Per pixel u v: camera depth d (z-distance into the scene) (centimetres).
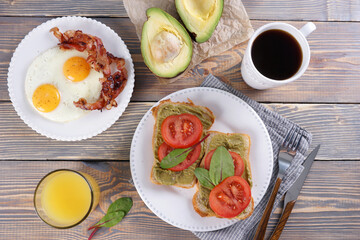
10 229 62
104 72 59
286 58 57
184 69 56
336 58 63
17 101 60
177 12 56
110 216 60
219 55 63
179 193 58
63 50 61
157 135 58
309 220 62
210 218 58
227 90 61
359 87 63
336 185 62
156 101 63
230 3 59
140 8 59
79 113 60
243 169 55
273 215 62
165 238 62
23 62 60
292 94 63
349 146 63
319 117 63
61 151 62
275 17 63
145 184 58
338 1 63
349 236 62
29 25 63
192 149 56
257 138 58
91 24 61
